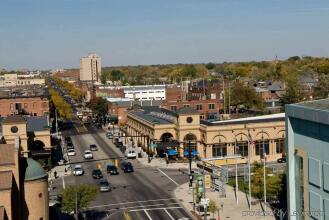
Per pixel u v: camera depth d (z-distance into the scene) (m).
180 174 106.00
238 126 119.38
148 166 114.69
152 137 127.44
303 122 59.88
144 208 81.38
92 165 117.19
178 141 123.50
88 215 77.94
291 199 63.09
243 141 119.69
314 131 57.56
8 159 61.91
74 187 74.44
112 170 107.19
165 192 91.31
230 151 119.50
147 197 88.12
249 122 121.56
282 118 124.75
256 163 95.19
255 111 191.12
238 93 194.12
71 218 76.00
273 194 83.00
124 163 112.75
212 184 92.81
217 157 108.44
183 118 122.94
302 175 61.06
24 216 64.25
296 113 60.31
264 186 77.94
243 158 109.75
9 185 57.75
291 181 63.00
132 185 97.12
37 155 113.44
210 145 118.62
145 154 129.75
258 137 120.19
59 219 75.62
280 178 84.31
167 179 101.56
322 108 57.03
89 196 74.00
